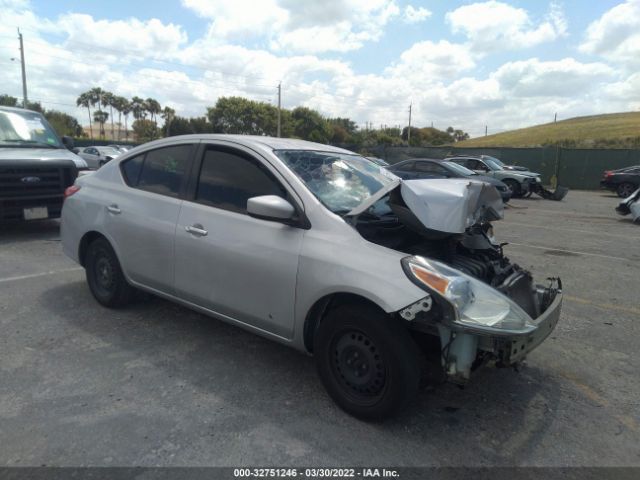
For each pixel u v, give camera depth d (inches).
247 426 115.7
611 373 152.7
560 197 754.2
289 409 123.6
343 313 117.7
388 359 111.7
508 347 107.6
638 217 486.3
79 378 135.2
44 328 168.4
